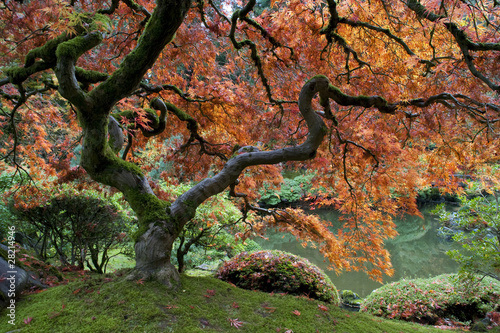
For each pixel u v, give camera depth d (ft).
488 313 12.16
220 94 11.60
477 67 8.30
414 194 11.10
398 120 10.82
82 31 6.28
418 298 14.12
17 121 14.44
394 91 10.78
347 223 12.16
